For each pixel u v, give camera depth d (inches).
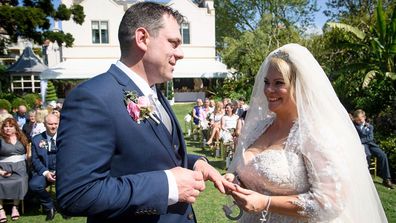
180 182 61.6
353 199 80.4
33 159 216.2
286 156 84.0
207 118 441.4
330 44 474.3
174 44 68.2
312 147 79.7
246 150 97.4
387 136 352.5
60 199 54.8
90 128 57.5
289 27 881.5
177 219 68.5
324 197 76.6
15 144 214.7
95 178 55.9
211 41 1115.3
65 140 56.7
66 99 60.6
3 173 209.8
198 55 1110.4
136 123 62.9
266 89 88.6
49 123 219.9
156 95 74.4
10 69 1079.0
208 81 1164.5
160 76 68.4
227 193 82.1
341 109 87.5
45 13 794.8
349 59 515.2
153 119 65.5
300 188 82.5
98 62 1040.2
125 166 61.8
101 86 61.6
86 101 58.7
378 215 92.0
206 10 1104.8
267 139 94.2
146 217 64.3
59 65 987.3
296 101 85.3
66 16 815.7
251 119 103.1
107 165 58.7
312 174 79.4
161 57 66.3
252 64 817.5
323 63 538.6
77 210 54.4
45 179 211.6
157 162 64.8
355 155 83.6
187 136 528.1
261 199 80.9
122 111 61.9
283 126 91.4
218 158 364.5
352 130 87.4
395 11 397.1
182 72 1007.0
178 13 70.6
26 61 1100.5
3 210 208.8
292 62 85.8
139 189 58.1
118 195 56.4
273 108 88.8
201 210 211.2
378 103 414.9
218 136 370.3
